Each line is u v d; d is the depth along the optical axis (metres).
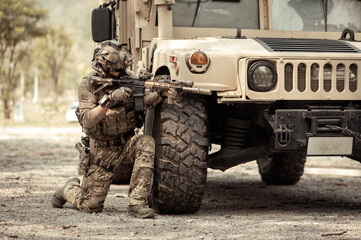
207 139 13.64
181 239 11.30
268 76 13.48
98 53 13.24
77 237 11.34
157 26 16.55
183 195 13.54
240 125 15.08
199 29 16.23
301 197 18.53
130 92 13.01
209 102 15.37
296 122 13.61
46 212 14.03
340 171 25.30
